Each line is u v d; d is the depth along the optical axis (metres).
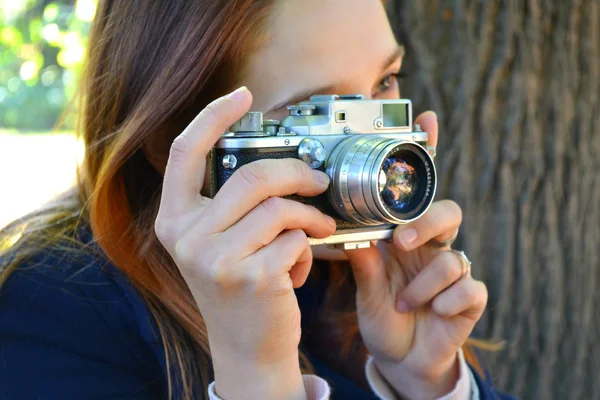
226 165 1.43
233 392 1.43
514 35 2.54
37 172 5.68
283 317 1.38
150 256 1.72
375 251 1.80
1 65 6.37
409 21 2.48
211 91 1.75
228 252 1.34
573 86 2.67
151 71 1.75
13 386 1.55
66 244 1.77
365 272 1.80
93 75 1.87
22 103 6.57
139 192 1.88
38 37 5.83
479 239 2.59
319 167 1.54
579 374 2.81
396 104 1.65
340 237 1.61
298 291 2.00
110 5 1.86
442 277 1.76
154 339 1.66
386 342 1.85
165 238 1.41
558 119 2.64
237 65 1.71
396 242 1.69
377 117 1.62
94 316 1.65
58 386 1.55
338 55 1.70
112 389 1.60
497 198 2.59
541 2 2.59
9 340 1.58
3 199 4.88
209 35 1.67
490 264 2.62
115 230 1.74
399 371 1.89
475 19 2.52
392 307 1.84
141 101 1.73
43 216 1.85
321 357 2.00
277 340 1.39
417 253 1.86
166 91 1.70
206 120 1.38
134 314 1.68
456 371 1.88
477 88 2.54
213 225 1.35
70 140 2.08
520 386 2.71
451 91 2.52
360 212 1.50
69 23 5.39
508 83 2.56
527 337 2.70
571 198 2.70
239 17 1.65
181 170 1.39
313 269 2.02
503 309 2.63
